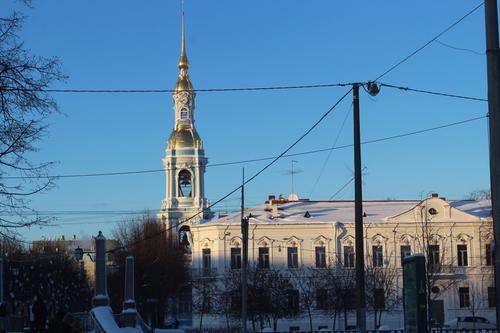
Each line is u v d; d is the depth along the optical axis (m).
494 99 15.08
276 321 73.88
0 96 21.22
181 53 118.38
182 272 91.56
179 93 116.81
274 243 79.06
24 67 21.30
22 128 21.61
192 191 113.19
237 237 80.06
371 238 78.06
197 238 82.19
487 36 15.23
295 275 77.62
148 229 93.38
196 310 80.94
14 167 21.89
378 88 28.58
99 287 48.09
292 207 83.69
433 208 77.75
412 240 77.62
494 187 15.06
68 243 134.00
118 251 92.75
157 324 80.12
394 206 82.44
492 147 15.12
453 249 77.00
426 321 18.70
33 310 44.84
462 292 76.12
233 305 72.50
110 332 42.34
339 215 80.81
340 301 72.50
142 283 87.50
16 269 79.12
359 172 27.75
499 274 14.88
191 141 114.69
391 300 74.88
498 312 14.87
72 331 39.03
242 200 56.19
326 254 78.44
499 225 14.96
